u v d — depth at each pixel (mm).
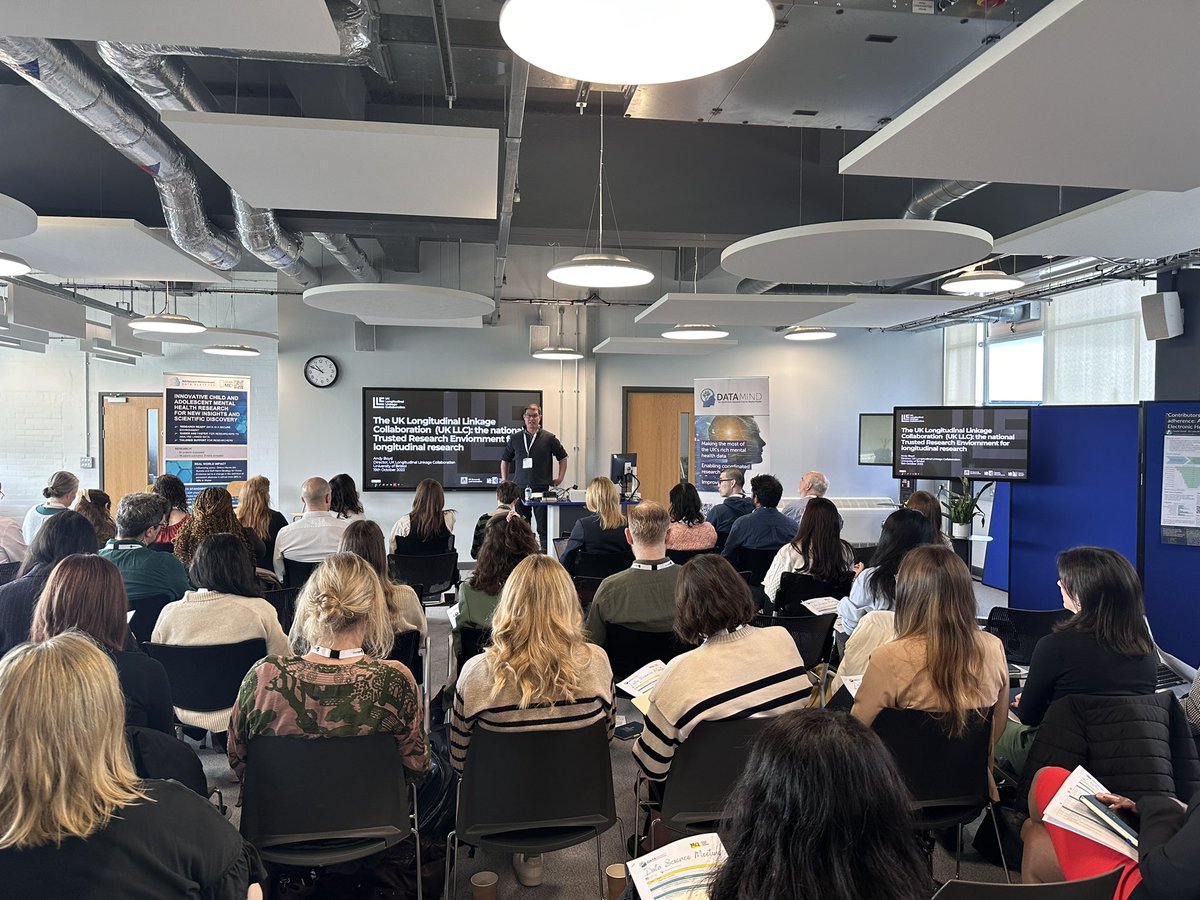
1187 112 2365
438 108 5426
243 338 8148
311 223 5641
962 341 9727
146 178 5371
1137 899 1422
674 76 1576
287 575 4531
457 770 2207
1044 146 2670
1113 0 1709
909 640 2109
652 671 2449
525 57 1515
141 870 1149
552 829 2154
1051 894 1285
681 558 4539
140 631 3381
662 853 1356
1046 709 2338
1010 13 2875
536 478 7660
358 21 2855
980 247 3963
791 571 3760
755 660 2045
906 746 2074
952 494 8141
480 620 3193
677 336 7512
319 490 4672
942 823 2123
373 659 1998
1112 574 2270
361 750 1932
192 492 8031
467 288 9016
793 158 5754
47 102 5262
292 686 1898
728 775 2031
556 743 2078
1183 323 6066
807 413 9992
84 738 1126
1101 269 6449
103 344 9328
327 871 2188
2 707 1100
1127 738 2107
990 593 7777
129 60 3248
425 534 4582
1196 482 5070
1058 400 8070
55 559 3002
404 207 4008
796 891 877
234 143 3047
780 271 4586
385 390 8945
